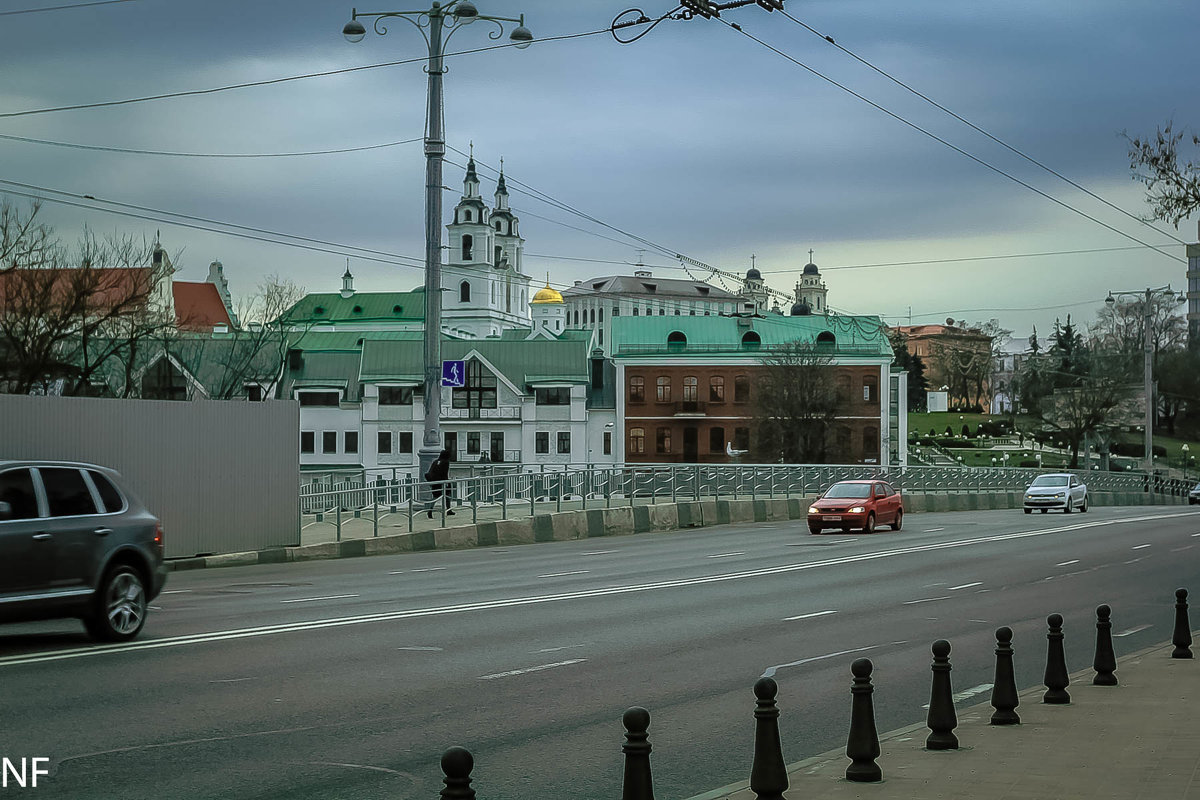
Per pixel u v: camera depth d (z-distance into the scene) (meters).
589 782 8.21
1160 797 7.48
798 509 47.94
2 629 14.81
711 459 100.38
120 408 24.05
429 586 21.41
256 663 12.53
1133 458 109.25
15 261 49.28
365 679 11.84
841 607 18.95
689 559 28.17
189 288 147.25
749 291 130.38
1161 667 13.16
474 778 8.28
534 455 99.88
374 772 8.28
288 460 27.70
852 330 101.00
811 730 10.14
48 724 9.45
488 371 100.12
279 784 7.92
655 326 103.06
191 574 23.97
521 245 186.00
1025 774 8.13
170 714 9.95
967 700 11.47
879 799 7.46
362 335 117.44
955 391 171.62
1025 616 18.17
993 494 60.75
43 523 12.75
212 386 82.25
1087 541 34.31
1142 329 123.94
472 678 12.08
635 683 12.05
